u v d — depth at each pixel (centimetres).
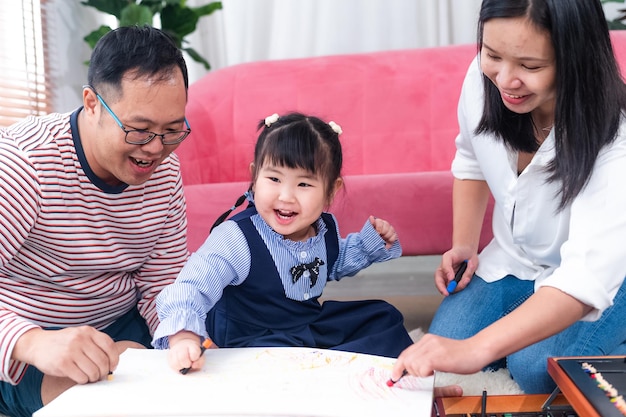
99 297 129
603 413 75
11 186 112
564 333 129
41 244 120
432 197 187
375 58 260
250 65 266
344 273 150
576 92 103
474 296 149
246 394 90
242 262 131
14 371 113
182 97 108
